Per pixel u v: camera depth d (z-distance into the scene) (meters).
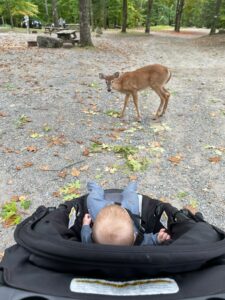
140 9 59.19
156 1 63.31
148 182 4.79
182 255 1.49
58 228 1.86
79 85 9.85
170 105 8.45
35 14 46.16
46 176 4.89
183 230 1.91
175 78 11.64
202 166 5.27
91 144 5.91
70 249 1.50
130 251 1.48
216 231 1.79
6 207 4.14
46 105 7.98
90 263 1.50
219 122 7.21
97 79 10.66
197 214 2.23
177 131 6.70
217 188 4.67
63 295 1.43
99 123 6.98
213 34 31.88
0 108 7.66
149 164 5.28
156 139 6.25
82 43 18.08
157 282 1.50
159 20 67.50
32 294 1.44
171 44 24.59
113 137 6.23
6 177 4.86
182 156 5.58
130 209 2.28
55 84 9.84
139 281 1.51
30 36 24.91
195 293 1.45
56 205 4.22
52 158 5.40
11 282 1.50
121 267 1.50
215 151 5.75
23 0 41.00
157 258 1.47
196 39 29.06
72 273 1.56
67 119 7.11
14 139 6.06
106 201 2.33
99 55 15.80
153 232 2.39
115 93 9.23
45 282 1.50
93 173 4.98
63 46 17.41
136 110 7.29
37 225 1.83
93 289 1.46
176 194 4.50
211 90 9.90
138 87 7.21
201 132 6.64
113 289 1.46
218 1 31.33
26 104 8.00
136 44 23.50
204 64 14.91
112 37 29.14
